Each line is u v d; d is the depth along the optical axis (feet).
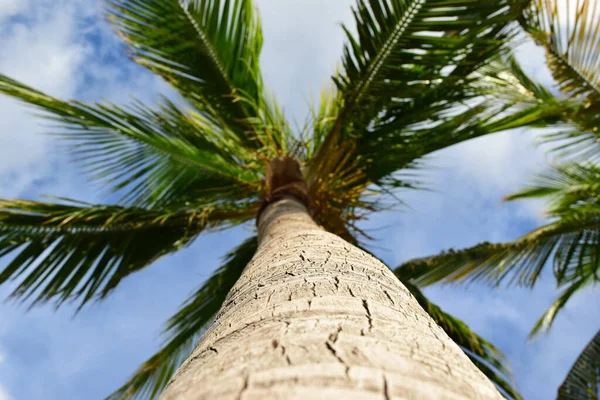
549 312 23.36
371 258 5.52
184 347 18.98
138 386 17.90
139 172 17.87
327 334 2.86
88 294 16.28
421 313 4.12
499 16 13.73
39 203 15.98
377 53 14.33
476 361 18.74
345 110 15.72
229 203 18.45
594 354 20.22
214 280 18.51
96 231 17.01
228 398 2.20
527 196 24.36
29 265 15.98
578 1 15.39
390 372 2.35
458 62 14.66
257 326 3.33
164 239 17.92
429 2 13.47
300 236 6.76
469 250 21.21
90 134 16.84
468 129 17.24
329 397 2.06
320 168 15.98
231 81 18.02
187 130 18.02
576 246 20.56
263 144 17.84
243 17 17.58
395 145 17.19
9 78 15.29
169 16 15.98
